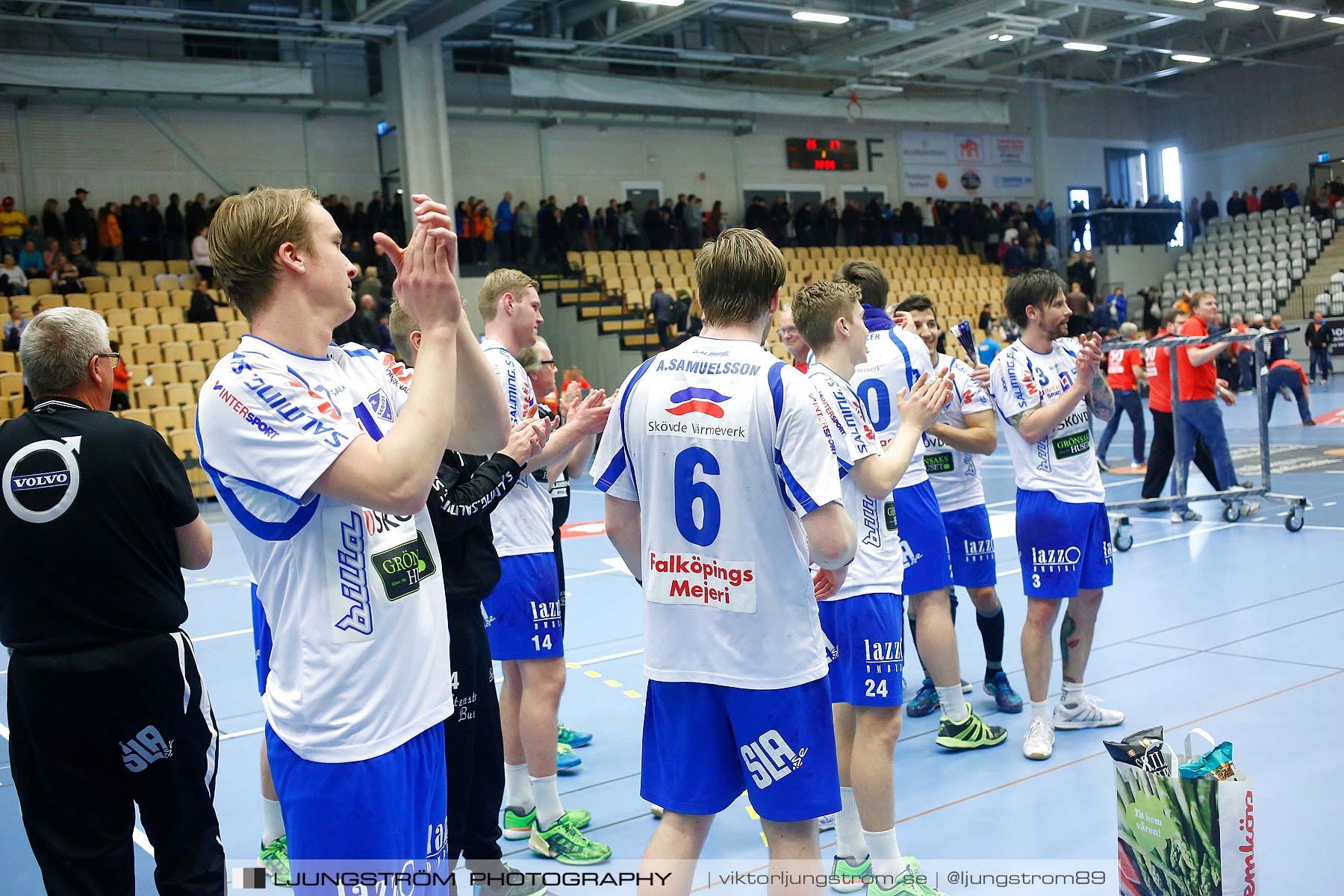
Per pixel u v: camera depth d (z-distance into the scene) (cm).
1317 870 294
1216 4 1966
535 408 348
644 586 248
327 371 185
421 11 1730
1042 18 1884
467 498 240
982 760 400
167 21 1644
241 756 454
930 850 325
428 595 189
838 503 218
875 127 2630
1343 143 2712
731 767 229
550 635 341
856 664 302
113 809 247
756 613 222
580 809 373
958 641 577
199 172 1852
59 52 1667
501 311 361
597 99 2045
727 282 232
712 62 2189
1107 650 527
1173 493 880
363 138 1984
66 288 1504
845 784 323
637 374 241
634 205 2325
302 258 181
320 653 175
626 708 488
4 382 1335
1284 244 2608
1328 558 699
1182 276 2700
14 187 1705
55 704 239
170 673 249
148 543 249
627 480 244
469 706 256
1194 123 2991
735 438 222
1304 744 386
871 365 391
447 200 1814
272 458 168
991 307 2391
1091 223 2692
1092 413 417
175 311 1555
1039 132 2834
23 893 330
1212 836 232
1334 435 1344
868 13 1864
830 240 2391
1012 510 985
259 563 180
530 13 1941
